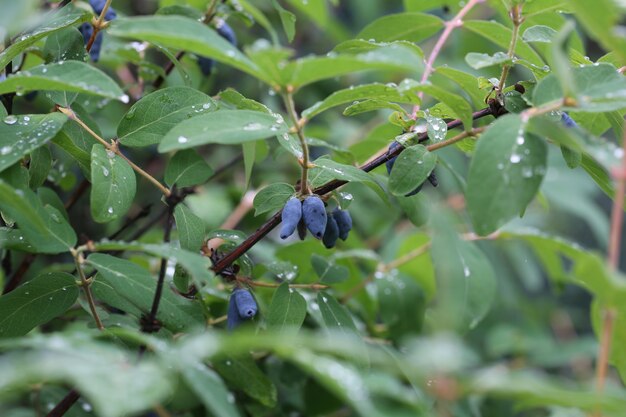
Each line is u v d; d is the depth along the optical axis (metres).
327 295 0.96
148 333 0.90
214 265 0.94
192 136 0.86
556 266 1.13
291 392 1.09
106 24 0.96
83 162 0.94
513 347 1.25
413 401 0.82
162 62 1.24
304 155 0.90
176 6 1.04
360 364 0.91
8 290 1.02
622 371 0.88
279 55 0.84
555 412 0.94
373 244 1.29
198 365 0.83
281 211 0.94
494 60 0.92
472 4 1.01
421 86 0.88
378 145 1.08
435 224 0.89
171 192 0.92
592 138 0.87
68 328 1.05
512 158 0.86
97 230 1.20
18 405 1.07
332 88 1.40
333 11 1.69
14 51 0.92
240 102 0.95
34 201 0.89
